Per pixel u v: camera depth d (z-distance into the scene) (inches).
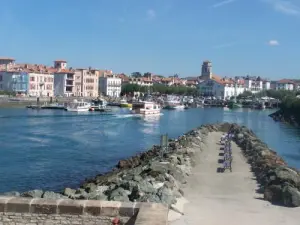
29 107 6117.1
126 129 3969.0
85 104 6254.9
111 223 668.7
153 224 596.4
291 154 2608.3
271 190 1053.2
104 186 1163.9
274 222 876.0
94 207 670.5
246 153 1904.5
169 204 939.3
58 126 3897.6
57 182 1680.6
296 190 1035.3
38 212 673.0
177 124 4768.7
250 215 917.8
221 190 1155.3
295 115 5610.2
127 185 1054.4
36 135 3147.1
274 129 4495.6
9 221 673.6
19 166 1973.4
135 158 2080.5
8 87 7706.7
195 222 848.9
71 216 671.1
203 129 3218.5
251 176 1359.5
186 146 2012.8
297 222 881.5
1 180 1689.2
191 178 1318.9
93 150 2556.6
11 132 3282.5
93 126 4065.0
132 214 668.1
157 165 1342.3
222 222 858.8
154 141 3134.8
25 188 1572.3
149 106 5851.4
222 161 1690.5
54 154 2343.8
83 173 1871.3
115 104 7426.2
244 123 5255.9
